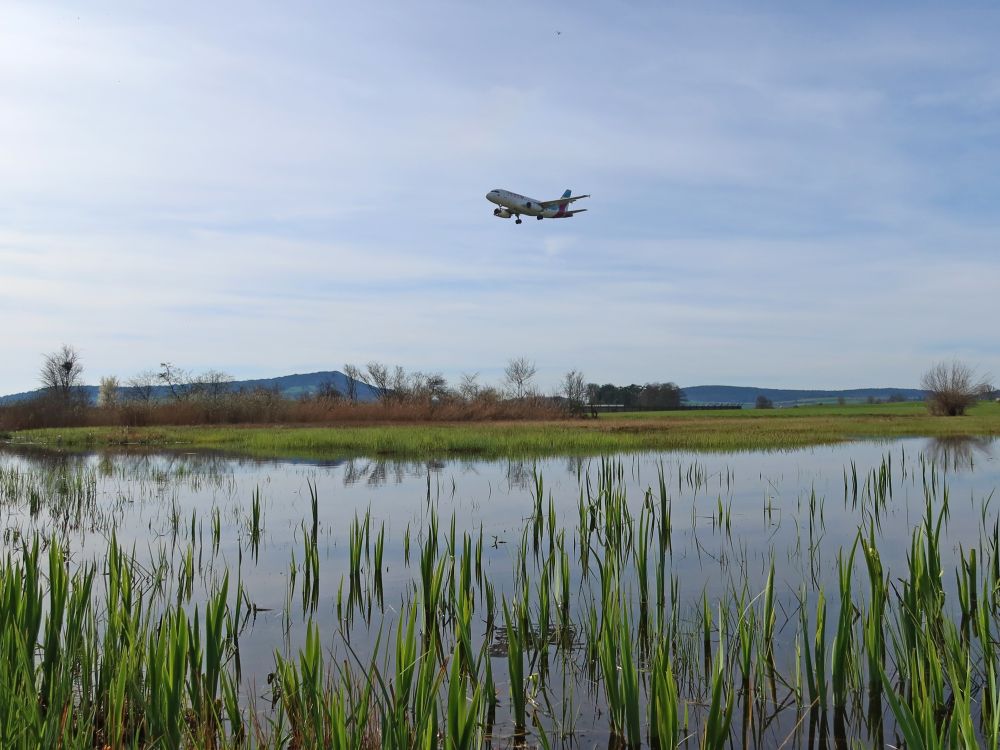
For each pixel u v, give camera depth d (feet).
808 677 22.40
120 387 303.07
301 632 28.78
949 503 56.75
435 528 29.89
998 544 30.96
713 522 49.42
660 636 21.93
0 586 22.56
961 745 16.06
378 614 31.22
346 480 75.31
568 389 335.26
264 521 52.11
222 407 207.62
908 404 460.55
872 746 19.86
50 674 20.90
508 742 20.39
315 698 17.38
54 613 21.47
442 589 33.94
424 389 252.21
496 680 24.67
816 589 33.27
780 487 66.64
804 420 221.46
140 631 23.03
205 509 57.36
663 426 174.50
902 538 44.14
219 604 21.40
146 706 18.79
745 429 158.20
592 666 25.26
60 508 58.29
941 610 25.39
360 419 214.28
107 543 44.80
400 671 17.56
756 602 31.42
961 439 131.95
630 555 40.37
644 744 20.29
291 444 118.52
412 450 108.88
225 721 21.16
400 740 15.85
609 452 104.94
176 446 124.67
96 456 107.96
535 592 34.01
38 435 156.04
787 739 20.29
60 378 280.72
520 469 84.28
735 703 22.54
